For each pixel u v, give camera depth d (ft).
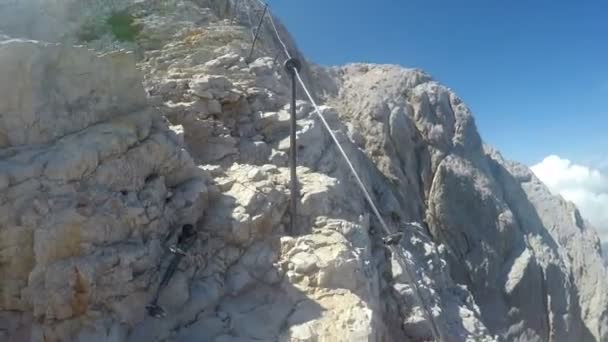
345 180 44.21
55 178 22.72
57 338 21.30
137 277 23.62
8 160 22.49
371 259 31.19
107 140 24.90
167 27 56.08
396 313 34.35
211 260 27.12
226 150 38.68
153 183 26.73
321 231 30.55
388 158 76.33
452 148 83.82
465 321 42.06
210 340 22.98
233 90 43.19
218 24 62.08
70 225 22.11
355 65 102.32
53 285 21.30
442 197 78.07
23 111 23.66
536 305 74.38
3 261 21.43
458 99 92.07
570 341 75.15
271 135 42.63
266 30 72.28
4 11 33.78
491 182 84.17
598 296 81.46
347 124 76.33
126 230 24.22
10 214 21.53
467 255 75.46
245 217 28.63
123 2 55.52
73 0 47.44
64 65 25.16
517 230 80.12
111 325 21.99
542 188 99.14
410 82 91.50
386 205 57.47
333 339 22.31
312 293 25.68
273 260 27.99
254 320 24.21
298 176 36.06
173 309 24.21
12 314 21.61
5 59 23.00
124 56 27.55
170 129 29.63
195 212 27.94
